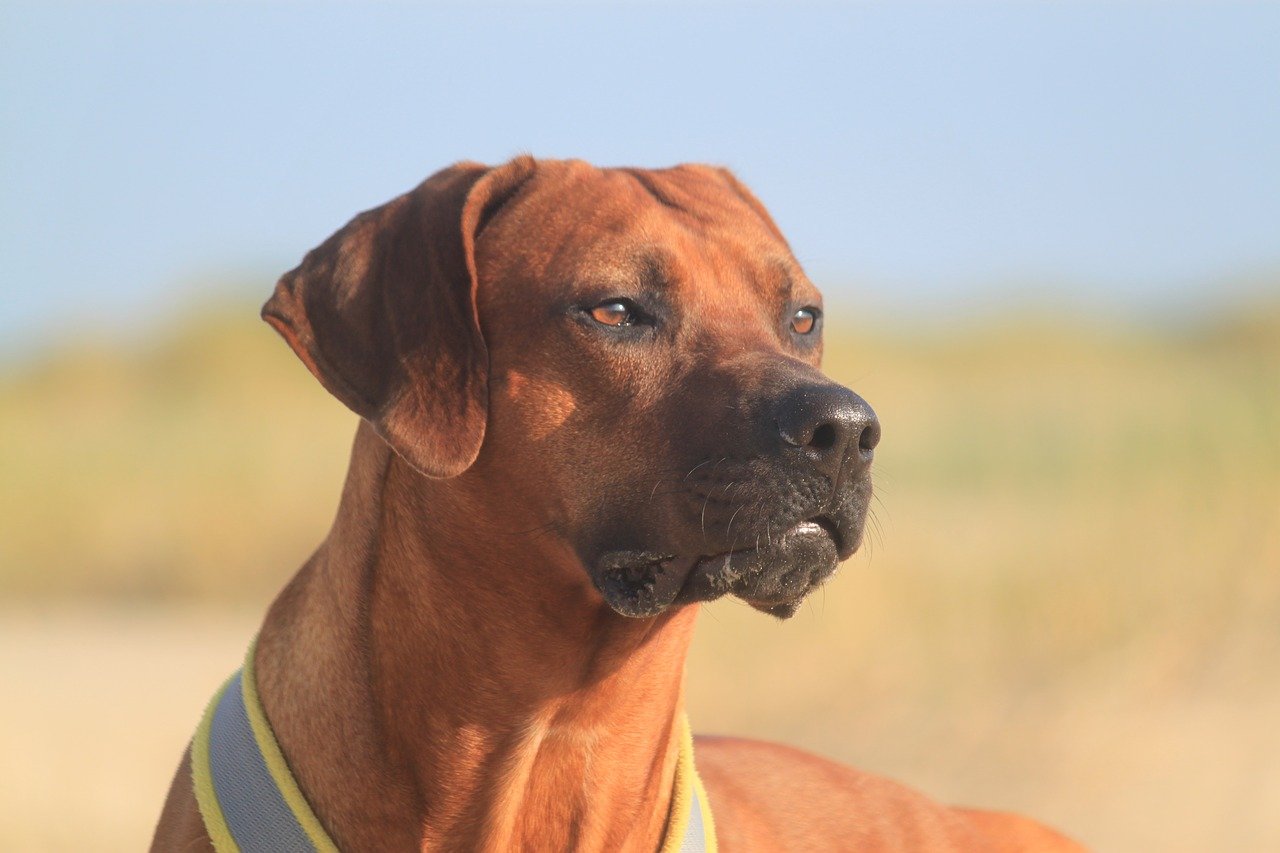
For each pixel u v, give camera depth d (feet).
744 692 45.21
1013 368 117.80
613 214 21.29
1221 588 46.55
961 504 62.75
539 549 20.20
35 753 42.37
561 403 20.44
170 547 67.92
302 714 20.10
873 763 40.50
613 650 20.45
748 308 21.40
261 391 108.99
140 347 117.91
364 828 19.88
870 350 119.34
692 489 19.62
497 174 21.45
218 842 19.88
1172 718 41.60
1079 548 49.03
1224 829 35.37
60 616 63.10
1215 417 58.80
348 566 20.43
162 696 49.29
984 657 44.83
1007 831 27.17
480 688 20.03
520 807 20.45
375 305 20.92
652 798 21.24
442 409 20.04
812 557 19.54
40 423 94.48
